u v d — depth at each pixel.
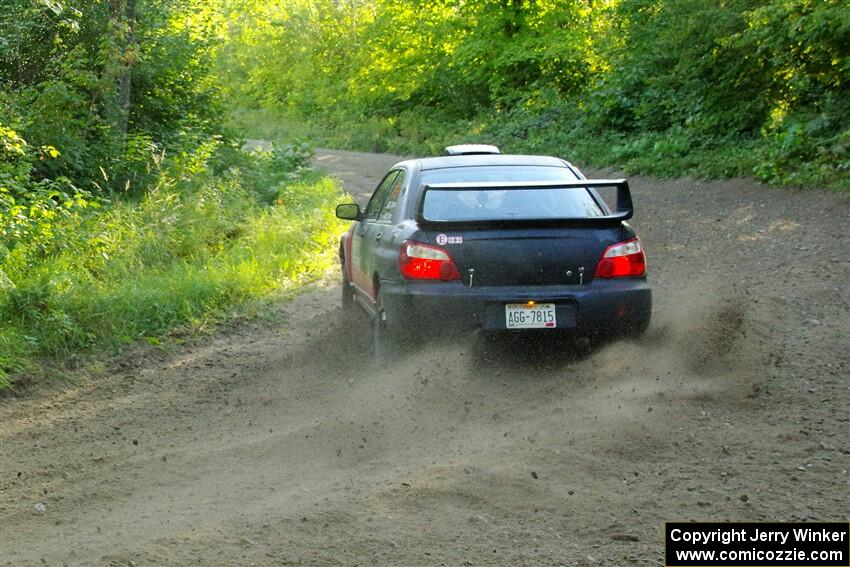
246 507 5.59
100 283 11.70
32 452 6.93
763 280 11.51
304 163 27.20
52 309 10.07
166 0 23.67
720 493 5.46
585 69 37.78
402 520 5.25
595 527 5.09
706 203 17.80
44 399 8.34
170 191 17.58
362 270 9.66
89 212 15.44
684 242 14.78
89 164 18.42
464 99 43.69
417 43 45.41
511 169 8.95
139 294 11.00
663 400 7.11
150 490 6.02
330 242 15.92
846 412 6.75
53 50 19.09
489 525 5.15
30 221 13.23
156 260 13.87
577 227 8.02
